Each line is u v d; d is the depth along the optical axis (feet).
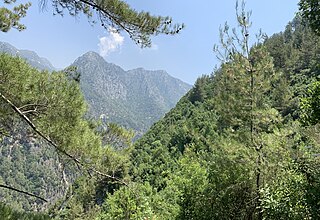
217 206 36.11
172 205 44.50
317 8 21.12
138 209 32.63
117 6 17.49
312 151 28.04
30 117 19.27
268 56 33.53
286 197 25.26
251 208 33.99
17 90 17.61
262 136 31.42
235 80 33.65
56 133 18.86
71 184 25.98
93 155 20.40
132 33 19.12
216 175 35.50
